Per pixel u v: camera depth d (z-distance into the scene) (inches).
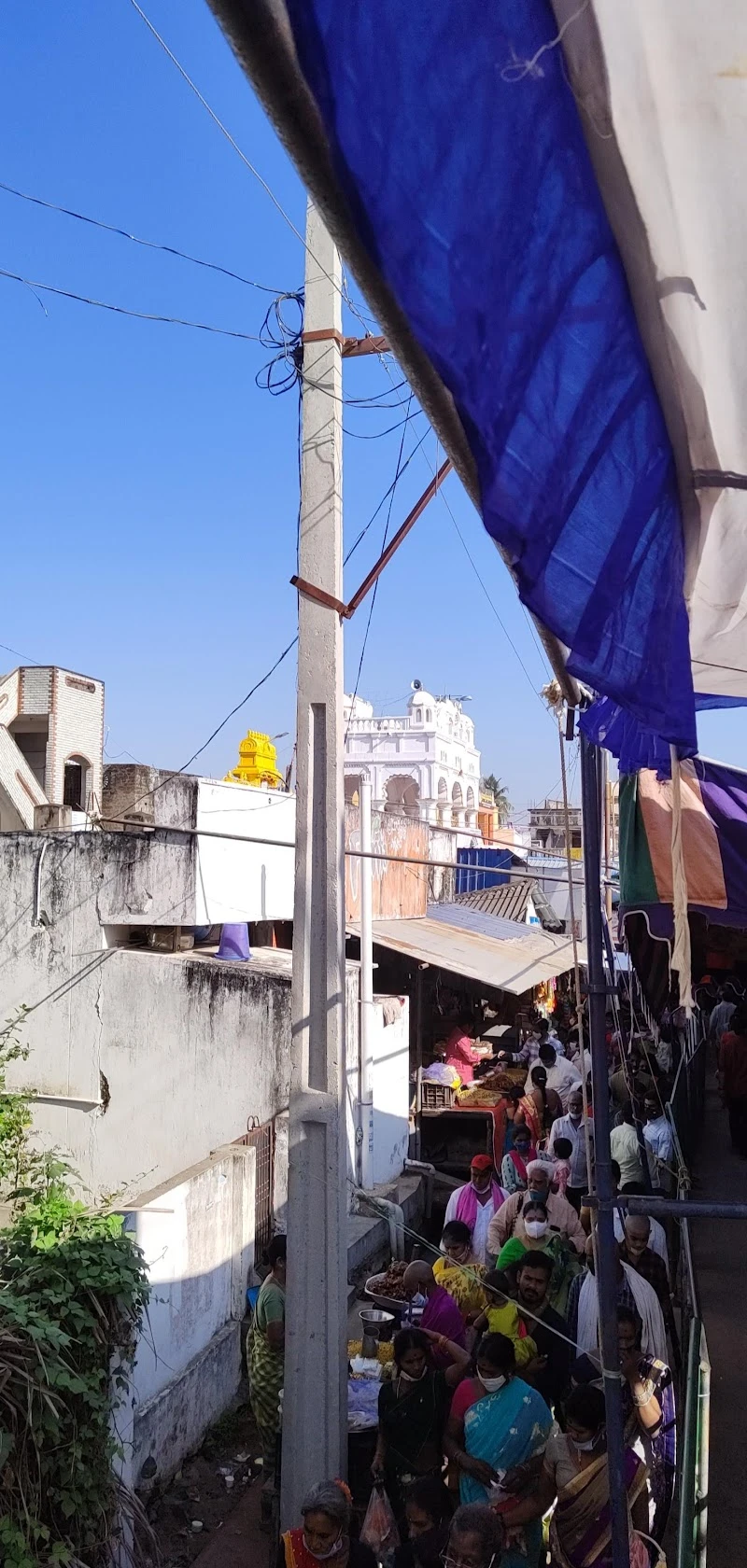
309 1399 223.9
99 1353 207.6
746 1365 292.2
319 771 239.3
